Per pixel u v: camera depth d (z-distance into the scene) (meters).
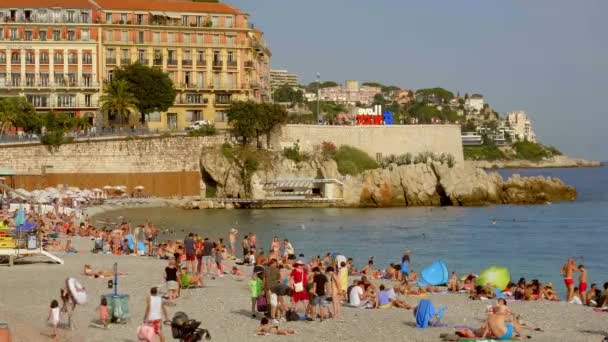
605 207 178.38
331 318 53.78
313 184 176.12
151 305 46.12
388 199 175.75
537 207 177.50
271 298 52.62
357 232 128.75
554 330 51.81
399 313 56.19
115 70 181.75
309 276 59.88
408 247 112.81
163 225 133.38
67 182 165.12
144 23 190.62
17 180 161.12
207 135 176.88
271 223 139.25
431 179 178.75
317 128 192.88
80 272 71.56
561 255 107.94
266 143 184.38
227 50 196.75
